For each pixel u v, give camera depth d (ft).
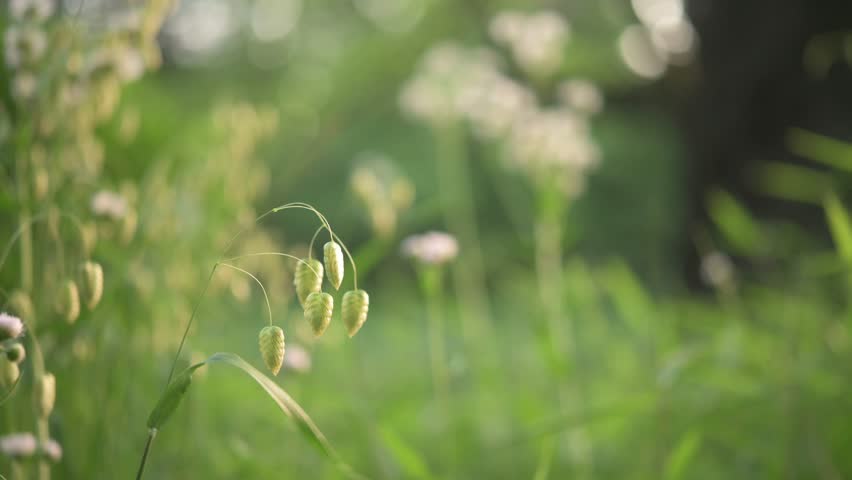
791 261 4.78
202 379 2.63
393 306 5.71
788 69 10.00
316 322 1.93
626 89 14.73
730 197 10.65
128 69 2.49
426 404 3.73
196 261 3.03
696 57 11.54
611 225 13.99
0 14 2.47
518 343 5.11
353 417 3.09
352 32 20.20
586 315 4.67
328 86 17.01
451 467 3.07
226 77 18.90
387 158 15.07
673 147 13.91
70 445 2.36
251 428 3.20
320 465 2.93
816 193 8.78
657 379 2.71
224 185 3.18
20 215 2.27
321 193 14.98
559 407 3.75
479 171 13.52
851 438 2.92
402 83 16.38
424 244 2.87
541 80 4.83
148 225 2.68
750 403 2.98
